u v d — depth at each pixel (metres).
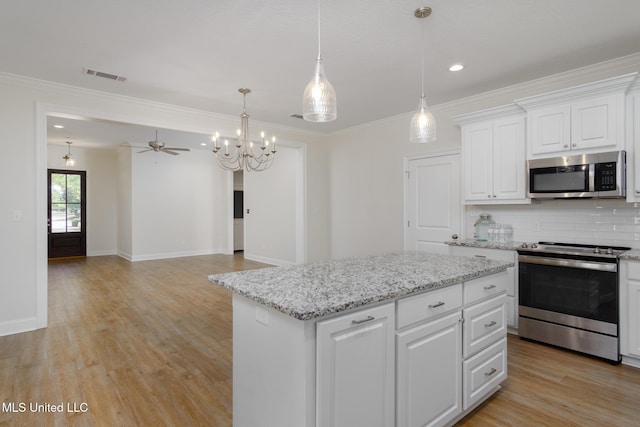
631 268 2.61
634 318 2.60
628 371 2.59
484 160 3.68
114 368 2.65
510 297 3.31
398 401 1.64
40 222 3.51
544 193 3.19
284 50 2.90
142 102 4.16
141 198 7.77
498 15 2.38
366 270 2.06
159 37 2.68
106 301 4.46
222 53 2.96
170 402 2.20
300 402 1.36
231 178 8.80
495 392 2.31
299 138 5.77
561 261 2.92
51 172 7.89
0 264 3.31
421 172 4.64
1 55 2.96
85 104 3.80
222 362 2.76
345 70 3.31
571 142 3.02
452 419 1.95
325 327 1.35
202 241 8.70
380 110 4.64
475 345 2.08
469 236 4.14
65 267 6.86
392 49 2.88
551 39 2.71
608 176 2.81
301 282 1.75
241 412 1.75
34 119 3.50
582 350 2.83
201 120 4.68
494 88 3.80
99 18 2.41
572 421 2.01
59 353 2.91
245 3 2.24
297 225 5.94
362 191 5.48
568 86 3.35
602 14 2.37
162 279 5.77
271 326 1.52
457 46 2.83
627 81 2.67
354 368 1.46
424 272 2.00
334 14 2.37
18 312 3.39
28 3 2.22
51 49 2.87
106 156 8.60
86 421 2.00
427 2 2.23
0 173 3.32
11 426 1.94
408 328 1.69
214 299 4.56
